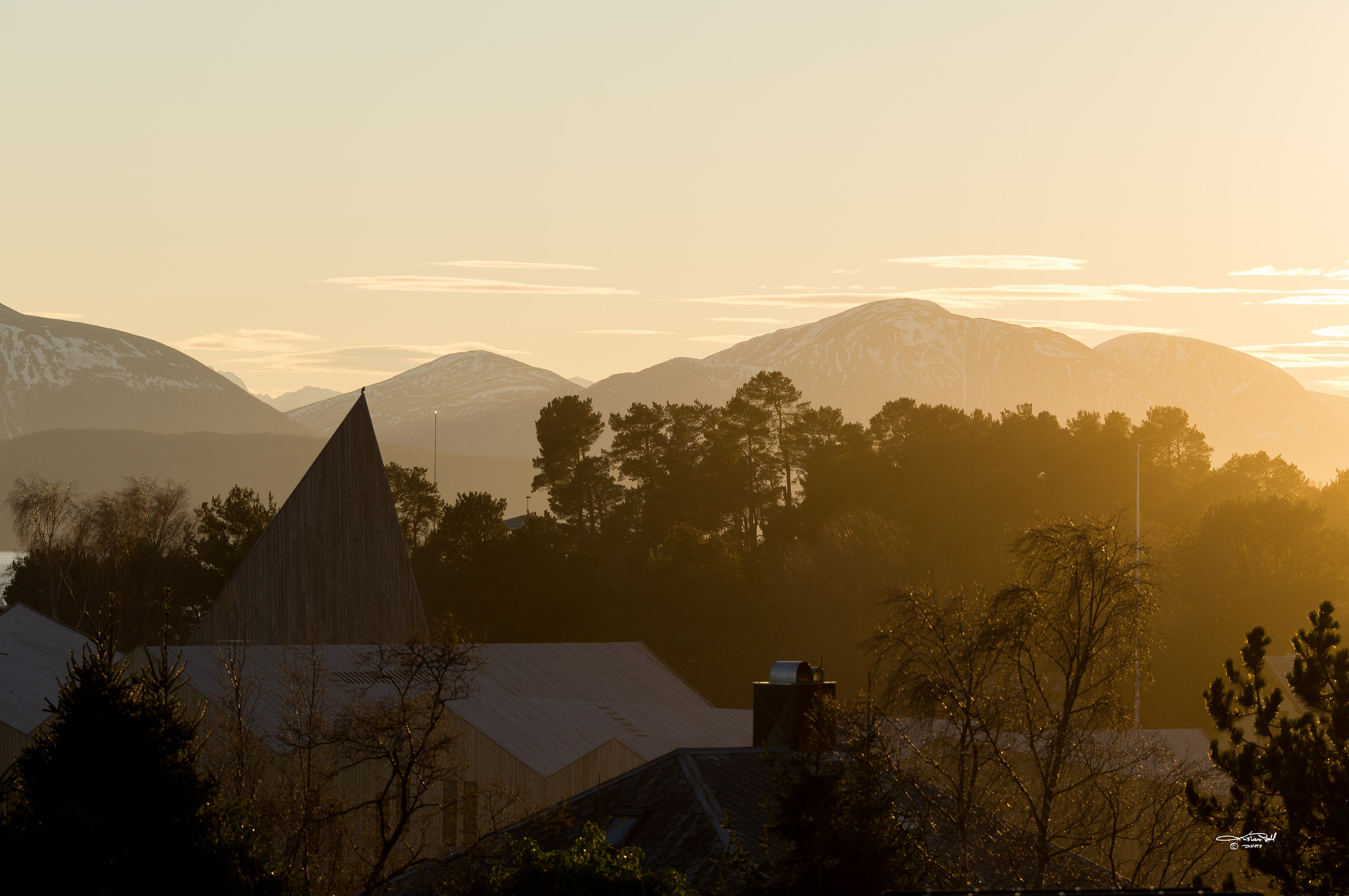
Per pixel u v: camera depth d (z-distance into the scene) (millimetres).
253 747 59125
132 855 30812
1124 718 48906
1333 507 182625
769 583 160250
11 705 80938
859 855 35375
